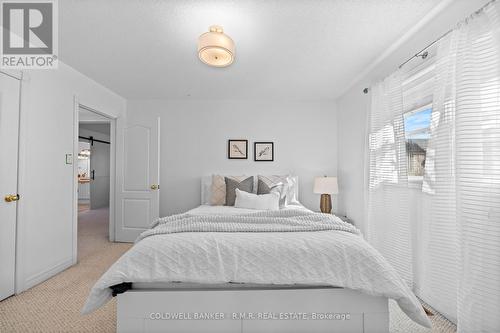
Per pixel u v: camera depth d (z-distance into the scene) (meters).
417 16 2.02
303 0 1.83
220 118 4.33
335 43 2.45
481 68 1.57
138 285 1.55
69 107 2.99
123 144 4.08
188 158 4.32
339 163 4.22
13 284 2.27
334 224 1.98
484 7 1.55
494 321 1.49
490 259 1.51
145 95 4.10
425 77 2.22
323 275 1.51
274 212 2.22
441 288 1.96
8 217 2.21
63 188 2.88
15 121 2.29
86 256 3.36
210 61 2.17
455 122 1.71
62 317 1.93
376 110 2.85
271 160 4.29
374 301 1.52
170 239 1.68
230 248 1.61
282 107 4.34
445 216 1.90
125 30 2.23
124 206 4.02
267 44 2.46
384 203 2.70
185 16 2.02
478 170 1.57
